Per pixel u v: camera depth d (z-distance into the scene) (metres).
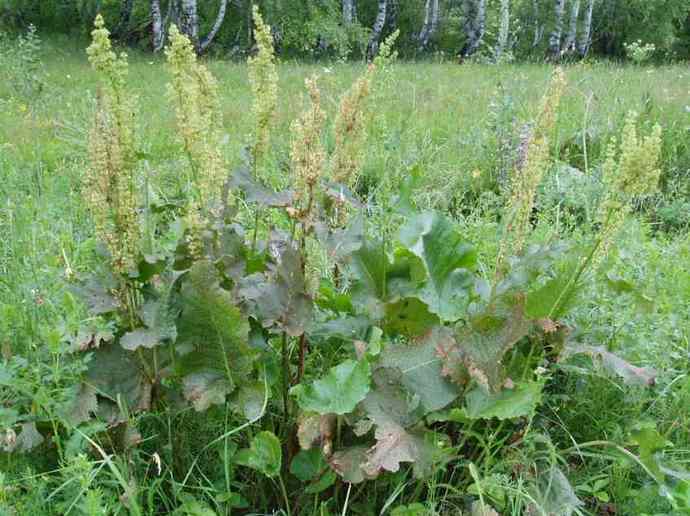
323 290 2.84
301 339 2.51
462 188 5.96
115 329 2.54
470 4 26.17
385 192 3.93
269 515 2.42
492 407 2.29
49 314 2.95
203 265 2.16
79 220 4.12
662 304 3.31
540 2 27.30
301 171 2.32
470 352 2.36
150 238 2.67
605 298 3.14
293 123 2.31
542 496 2.37
